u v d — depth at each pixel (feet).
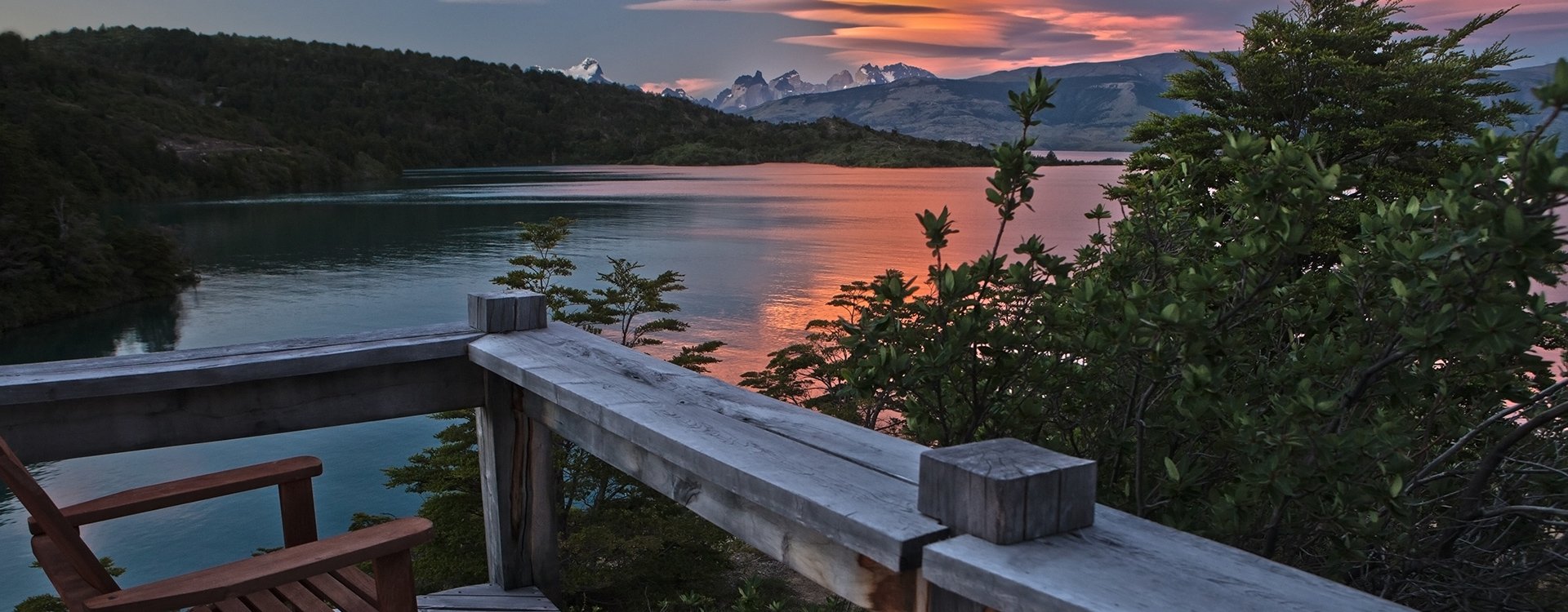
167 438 6.58
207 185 629.92
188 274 309.83
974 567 3.37
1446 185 5.31
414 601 4.81
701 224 446.60
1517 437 5.58
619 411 5.58
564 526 57.72
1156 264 8.55
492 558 7.81
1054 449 7.47
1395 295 5.95
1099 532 3.68
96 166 549.95
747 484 4.51
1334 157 63.46
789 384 59.88
